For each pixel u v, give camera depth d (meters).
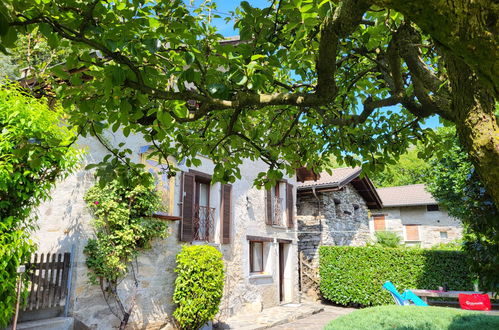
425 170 14.64
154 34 2.01
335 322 5.61
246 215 10.55
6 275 4.21
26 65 8.16
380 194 22.97
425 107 2.64
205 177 9.13
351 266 12.69
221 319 9.08
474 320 5.11
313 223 13.95
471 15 0.96
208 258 7.75
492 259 3.62
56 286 5.83
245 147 3.67
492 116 1.39
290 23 2.32
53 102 5.56
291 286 12.26
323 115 3.53
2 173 4.06
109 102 2.18
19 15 1.67
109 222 6.62
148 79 2.16
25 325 5.27
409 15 1.06
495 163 1.33
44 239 6.49
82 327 6.07
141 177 2.84
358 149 3.91
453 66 1.47
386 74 3.22
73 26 1.86
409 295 8.16
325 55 1.82
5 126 4.18
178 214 8.20
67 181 6.48
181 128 3.46
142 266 7.25
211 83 2.24
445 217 20.00
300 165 4.13
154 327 7.30
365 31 2.94
